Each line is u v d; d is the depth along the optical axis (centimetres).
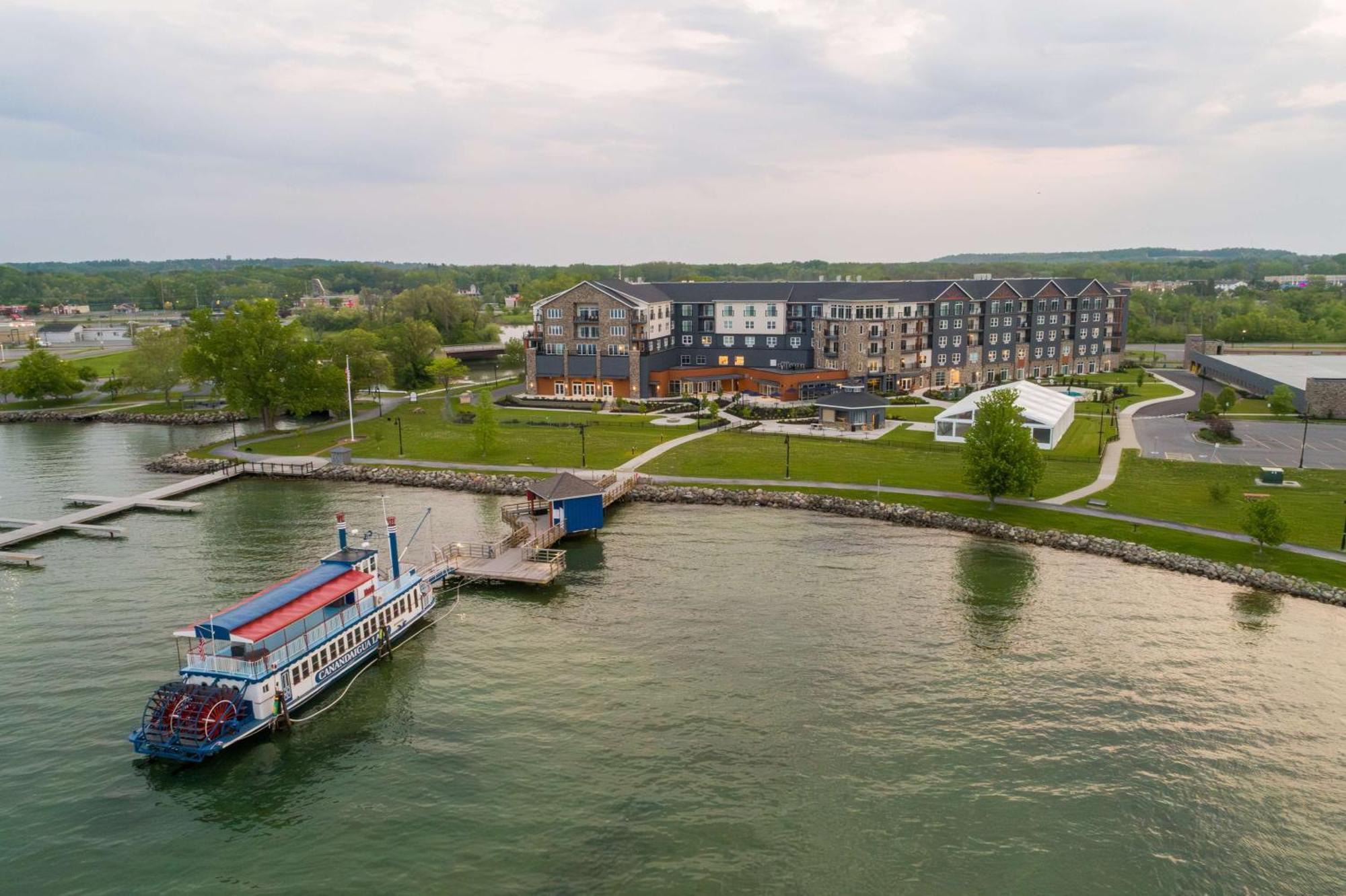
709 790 4206
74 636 5803
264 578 6862
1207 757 4456
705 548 7544
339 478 10144
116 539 7931
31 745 4578
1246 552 7012
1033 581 6725
